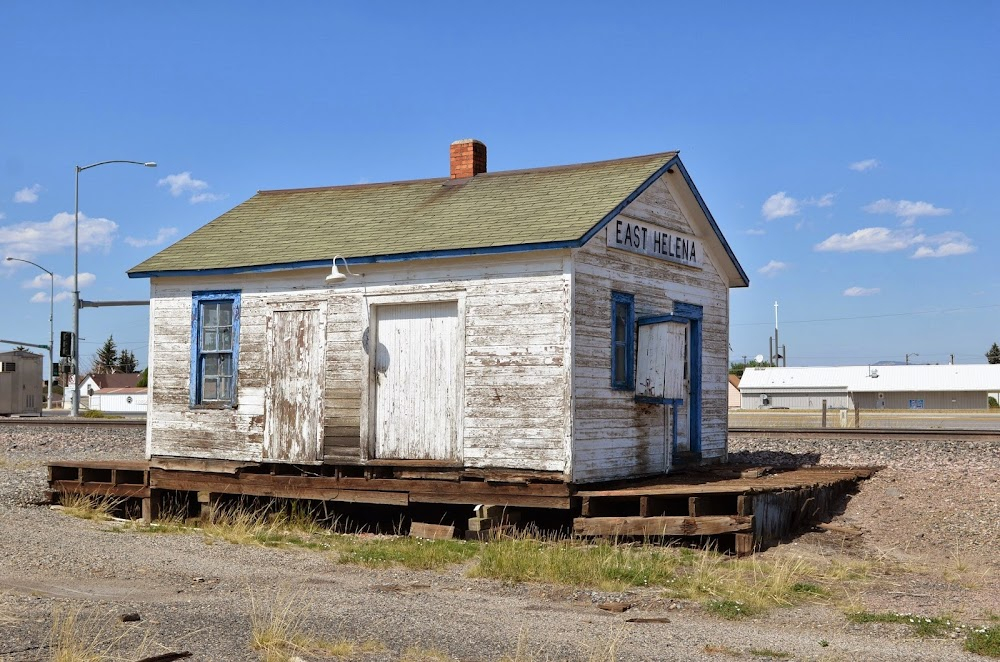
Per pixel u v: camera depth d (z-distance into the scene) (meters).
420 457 15.02
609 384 14.87
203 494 16.47
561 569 10.95
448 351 14.91
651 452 15.99
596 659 7.52
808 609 9.48
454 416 14.73
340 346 15.82
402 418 15.23
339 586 10.55
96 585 10.33
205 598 9.73
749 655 7.80
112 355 128.75
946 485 15.57
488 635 8.33
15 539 12.77
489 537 13.91
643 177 15.78
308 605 9.35
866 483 16.36
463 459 14.58
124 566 11.42
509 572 11.03
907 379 82.12
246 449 16.58
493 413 14.40
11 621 8.27
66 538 13.26
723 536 12.85
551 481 13.86
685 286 17.55
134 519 17.19
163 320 17.56
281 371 16.34
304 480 15.61
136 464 17.70
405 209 17.34
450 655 7.72
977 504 14.21
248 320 16.73
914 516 14.01
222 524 15.22
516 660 7.41
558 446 13.84
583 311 14.22
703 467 17.27
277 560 12.28
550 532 14.46
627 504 14.71
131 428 28.80
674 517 12.62
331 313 15.94
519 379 14.21
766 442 22.58
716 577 10.77
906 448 20.59
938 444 20.84
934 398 80.50
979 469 16.91
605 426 14.67
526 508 14.78
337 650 7.73
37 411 49.59
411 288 15.20
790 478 15.36
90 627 8.24
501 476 14.24
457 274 14.80
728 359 19.28
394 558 12.20
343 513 16.50
